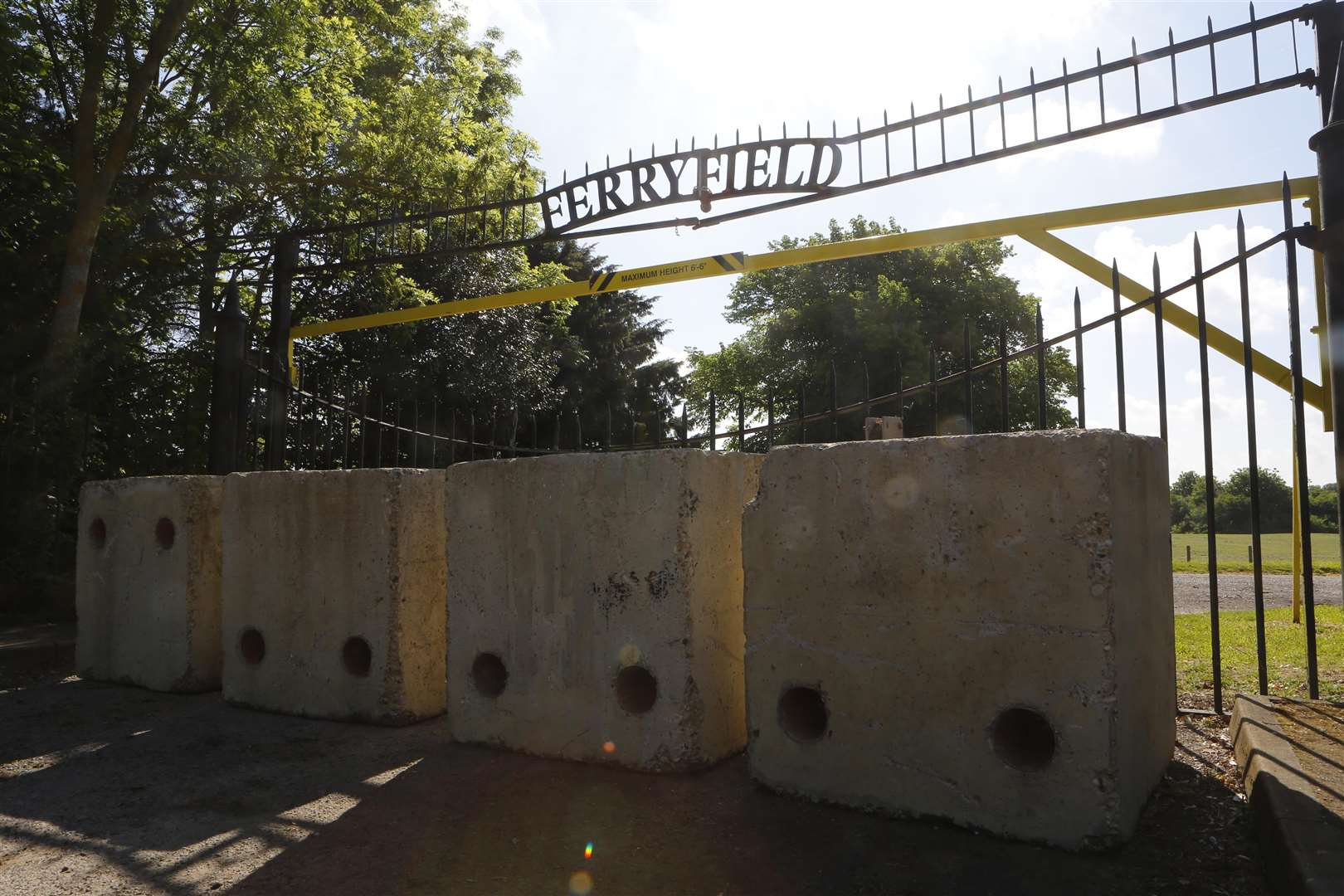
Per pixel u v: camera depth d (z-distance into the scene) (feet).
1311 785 9.14
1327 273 13.00
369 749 12.89
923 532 9.69
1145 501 10.45
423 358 56.65
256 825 10.09
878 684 9.90
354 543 14.49
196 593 16.76
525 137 51.75
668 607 11.41
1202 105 15.98
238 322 20.45
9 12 32.81
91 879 8.77
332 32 41.68
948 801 9.43
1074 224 19.13
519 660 12.55
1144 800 9.87
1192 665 18.30
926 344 76.38
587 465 12.09
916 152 19.40
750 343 91.45
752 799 10.52
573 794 10.86
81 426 29.73
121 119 31.89
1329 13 14.20
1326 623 24.38
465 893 8.38
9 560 26.37
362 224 24.84
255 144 38.68
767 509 10.77
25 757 12.83
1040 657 8.96
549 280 68.74
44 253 31.24
